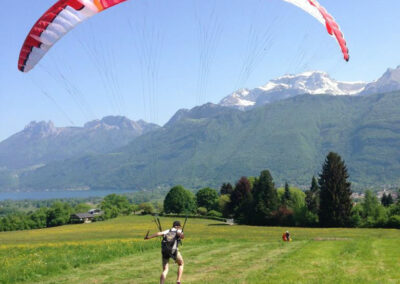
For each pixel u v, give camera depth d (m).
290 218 84.69
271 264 18.56
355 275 15.36
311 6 16.73
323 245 26.94
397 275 15.45
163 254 12.51
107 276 16.73
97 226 100.25
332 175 80.31
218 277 15.62
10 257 24.52
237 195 110.38
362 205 81.12
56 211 126.38
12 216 124.75
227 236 57.00
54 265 18.95
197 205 132.75
